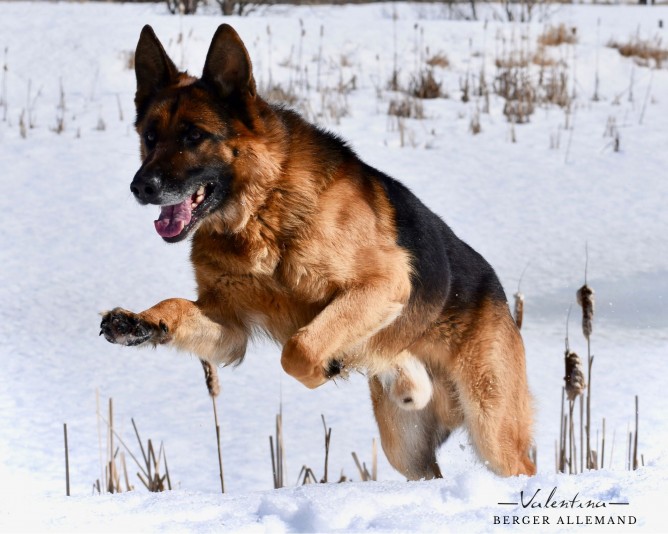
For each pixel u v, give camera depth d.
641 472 6.06
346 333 7.25
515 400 8.83
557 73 28.19
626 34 32.81
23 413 11.06
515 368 8.84
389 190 8.10
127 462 9.88
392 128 23.34
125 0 37.12
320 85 26.66
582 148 22.31
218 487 9.28
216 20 31.56
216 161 7.28
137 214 18.78
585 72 28.73
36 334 13.59
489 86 27.27
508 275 15.38
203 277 7.61
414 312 8.05
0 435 10.38
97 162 21.36
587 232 17.39
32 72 26.84
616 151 22.05
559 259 16.14
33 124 23.56
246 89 7.35
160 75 7.77
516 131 23.66
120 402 11.52
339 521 5.38
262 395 11.95
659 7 39.69
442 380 8.82
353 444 10.45
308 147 7.57
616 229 17.56
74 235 17.59
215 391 7.93
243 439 10.51
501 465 8.78
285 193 7.36
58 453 10.00
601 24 34.66
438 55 29.11
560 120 24.66
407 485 6.18
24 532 5.23
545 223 17.81
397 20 34.44
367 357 8.11
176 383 12.26
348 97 26.02
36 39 28.94
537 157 21.67
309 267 7.35
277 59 28.27
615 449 9.62
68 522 5.42
